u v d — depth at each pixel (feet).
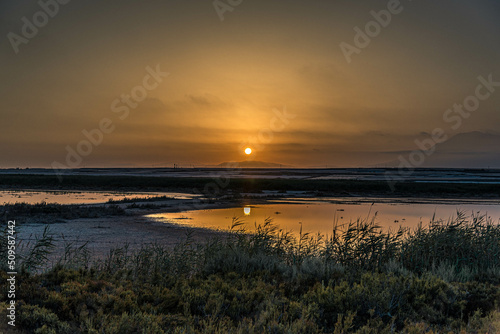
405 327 20.13
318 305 22.35
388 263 34.58
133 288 24.67
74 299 21.13
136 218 85.10
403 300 23.66
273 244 39.11
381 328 20.33
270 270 31.01
